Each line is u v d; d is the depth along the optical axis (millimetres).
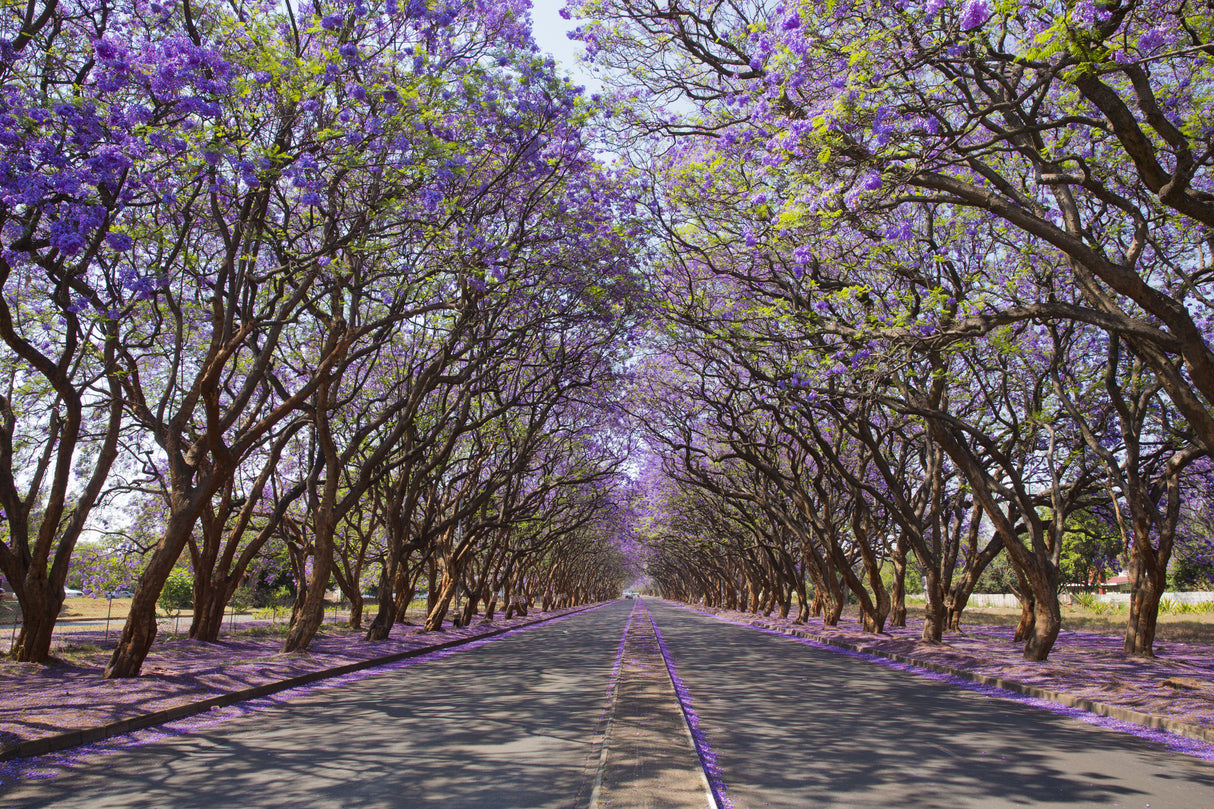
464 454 26484
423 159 9602
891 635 21297
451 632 23703
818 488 22453
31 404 14523
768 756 6402
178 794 5270
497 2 11984
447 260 11617
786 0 9523
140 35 10758
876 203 8562
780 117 9641
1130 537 15953
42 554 11531
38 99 7766
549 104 12555
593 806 4543
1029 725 8023
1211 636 21547
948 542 24188
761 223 13320
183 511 10352
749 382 20188
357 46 10375
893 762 6188
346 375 20297
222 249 13914
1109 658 14203
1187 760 6387
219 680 10219
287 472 22516
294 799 5105
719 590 61344
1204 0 7988
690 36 11484
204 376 9758
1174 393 8664
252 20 9406
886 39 8109
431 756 6367
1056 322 14492
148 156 8477
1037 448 19766
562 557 50344
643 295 16578
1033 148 8523
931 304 12312
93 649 14633
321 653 14641
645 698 9383
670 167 14242
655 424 26781
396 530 19359
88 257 9711
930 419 14312
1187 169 6805
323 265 11141
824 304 12336
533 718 8281
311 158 8734
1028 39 7992
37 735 6691
